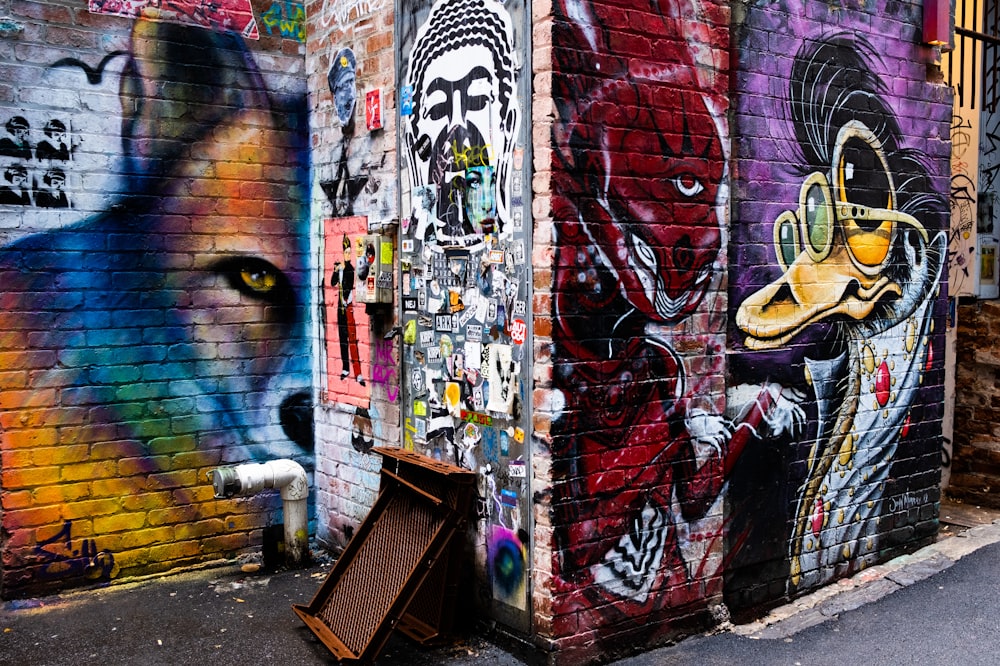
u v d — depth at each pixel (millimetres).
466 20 4207
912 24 5090
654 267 4027
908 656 3969
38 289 4703
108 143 4879
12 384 4645
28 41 4641
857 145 4848
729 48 4270
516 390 3930
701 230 4180
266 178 5434
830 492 4836
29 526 4711
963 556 5195
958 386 6273
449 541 4035
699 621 4266
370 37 4988
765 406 4488
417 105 4617
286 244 5527
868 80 4879
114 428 4945
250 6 5336
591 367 3846
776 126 4461
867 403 4988
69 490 4820
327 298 5465
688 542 4207
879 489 5094
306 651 4102
